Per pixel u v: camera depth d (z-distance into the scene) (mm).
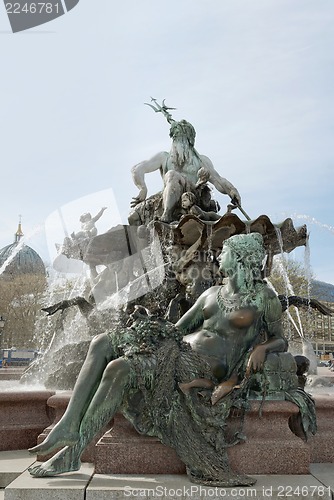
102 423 3705
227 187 9070
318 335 48312
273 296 4348
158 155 9258
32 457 4496
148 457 3785
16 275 47094
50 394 5176
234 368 4168
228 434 3916
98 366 3891
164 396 3852
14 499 3301
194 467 3650
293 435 3994
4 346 46094
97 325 7852
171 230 7852
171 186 8375
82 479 3582
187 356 4020
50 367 7332
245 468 3830
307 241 8273
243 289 4234
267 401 4078
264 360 4184
